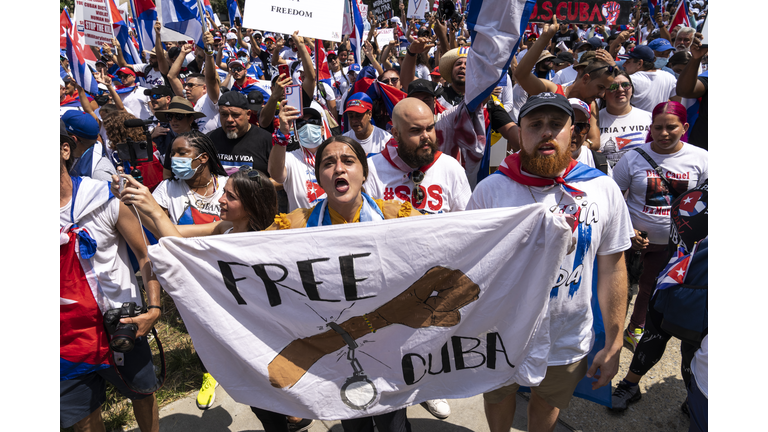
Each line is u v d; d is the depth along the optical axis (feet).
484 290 6.26
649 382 10.82
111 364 7.22
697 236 6.88
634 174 11.86
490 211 6.00
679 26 23.02
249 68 30.73
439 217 5.99
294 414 6.47
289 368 6.30
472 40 11.01
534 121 6.54
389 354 6.49
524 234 6.01
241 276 6.06
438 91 15.16
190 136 9.68
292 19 9.96
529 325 6.24
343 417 6.47
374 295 6.23
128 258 7.63
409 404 6.67
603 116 13.75
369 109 12.35
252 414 10.17
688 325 6.45
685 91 13.97
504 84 15.96
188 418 10.06
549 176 6.71
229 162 13.00
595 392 8.34
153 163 11.48
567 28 28.96
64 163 6.67
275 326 6.31
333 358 6.43
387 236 5.99
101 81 17.81
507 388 7.48
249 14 9.72
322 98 18.99
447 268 6.16
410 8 26.55
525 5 10.14
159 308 7.29
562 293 6.81
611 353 6.98
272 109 13.92
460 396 6.72
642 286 12.26
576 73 19.61
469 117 11.75
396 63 32.22
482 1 10.62
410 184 9.65
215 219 10.03
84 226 6.76
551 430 7.87
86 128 10.57
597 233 6.80
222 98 12.67
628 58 17.51
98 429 7.77
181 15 18.86
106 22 21.42
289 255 6.01
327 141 6.38
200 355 6.32
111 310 6.77
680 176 11.39
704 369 6.25
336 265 6.04
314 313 6.27
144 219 7.21
